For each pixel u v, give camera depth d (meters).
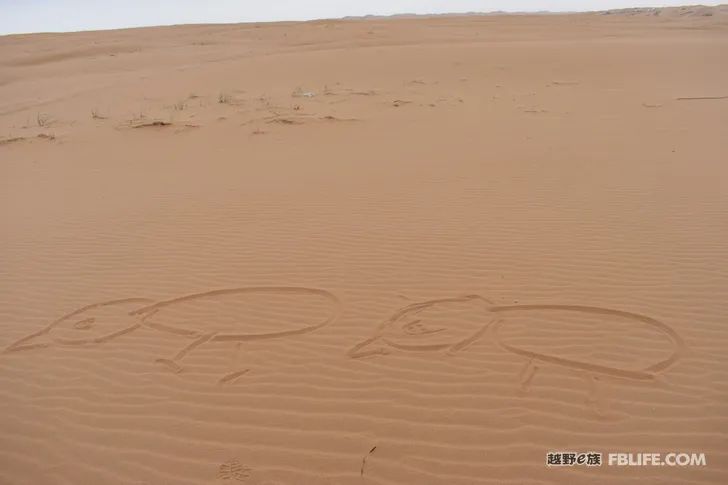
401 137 10.77
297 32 36.47
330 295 4.96
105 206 7.74
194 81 18.27
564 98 13.93
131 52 30.25
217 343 4.38
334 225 6.53
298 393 3.76
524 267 5.23
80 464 3.29
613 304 4.53
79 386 3.97
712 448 3.12
